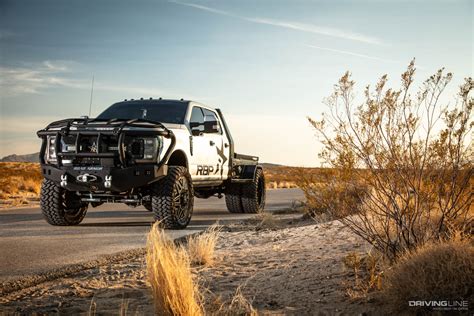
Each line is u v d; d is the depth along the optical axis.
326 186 5.75
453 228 5.33
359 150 5.47
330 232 7.90
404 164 5.43
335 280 4.99
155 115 11.19
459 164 5.30
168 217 9.78
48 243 8.33
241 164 13.72
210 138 11.95
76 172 9.62
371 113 5.40
